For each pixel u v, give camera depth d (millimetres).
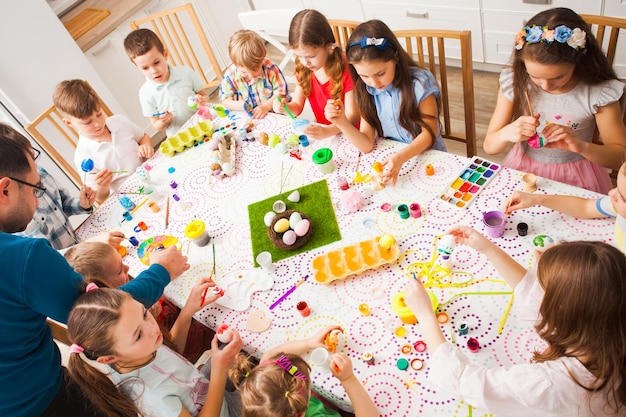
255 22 2500
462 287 1294
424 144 1749
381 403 1122
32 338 1235
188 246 1749
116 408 1222
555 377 917
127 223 1968
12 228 1334
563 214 1364
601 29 1647
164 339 1444
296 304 1416
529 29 1424
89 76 3262
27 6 2814
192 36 3969
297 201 1747
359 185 1719
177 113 2754
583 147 1468
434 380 1074
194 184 2025
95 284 1230
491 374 1007
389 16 3416
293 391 1054
